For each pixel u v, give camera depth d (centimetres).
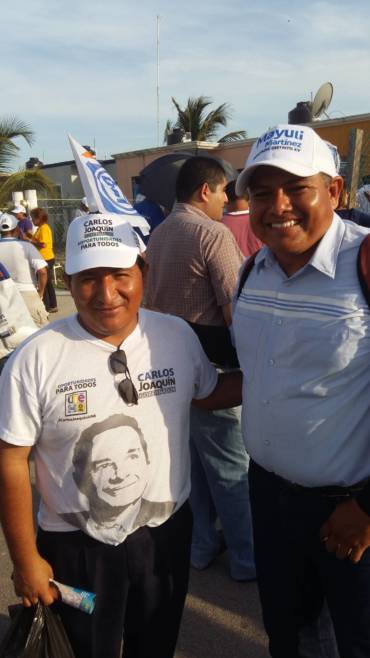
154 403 168
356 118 1055
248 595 279
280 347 161
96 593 171
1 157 1816
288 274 166
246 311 175
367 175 494
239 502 274
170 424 172
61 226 1942
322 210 155
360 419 156
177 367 172
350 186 417
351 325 149
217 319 249
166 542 177
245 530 281
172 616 187
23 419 159
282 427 166
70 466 162
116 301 157
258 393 170
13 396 158
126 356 164
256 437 176
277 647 201
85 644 176
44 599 166
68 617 174
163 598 181
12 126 1786
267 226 159
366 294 148
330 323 151
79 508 164
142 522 171
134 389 163
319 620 202
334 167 161
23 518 163
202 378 186
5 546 323
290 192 154
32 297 562
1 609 271
